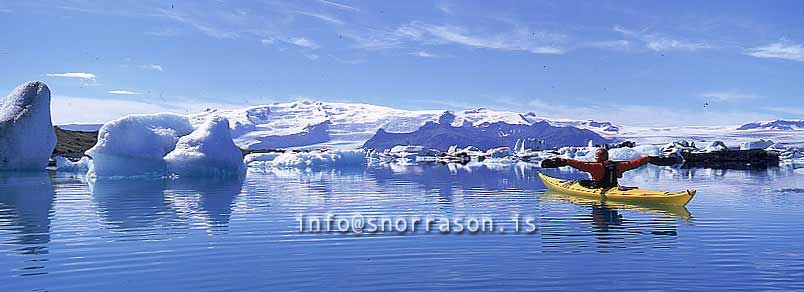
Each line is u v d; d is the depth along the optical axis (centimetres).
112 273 855
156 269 877
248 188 2391
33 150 3525
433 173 3788
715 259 947
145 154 3044
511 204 1753
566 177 3491
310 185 2580
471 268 888
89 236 1148
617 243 1085
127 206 1673
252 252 995
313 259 943
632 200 1802
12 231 1209
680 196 1669
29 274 848
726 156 6119
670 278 831
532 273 858
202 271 867
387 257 959
